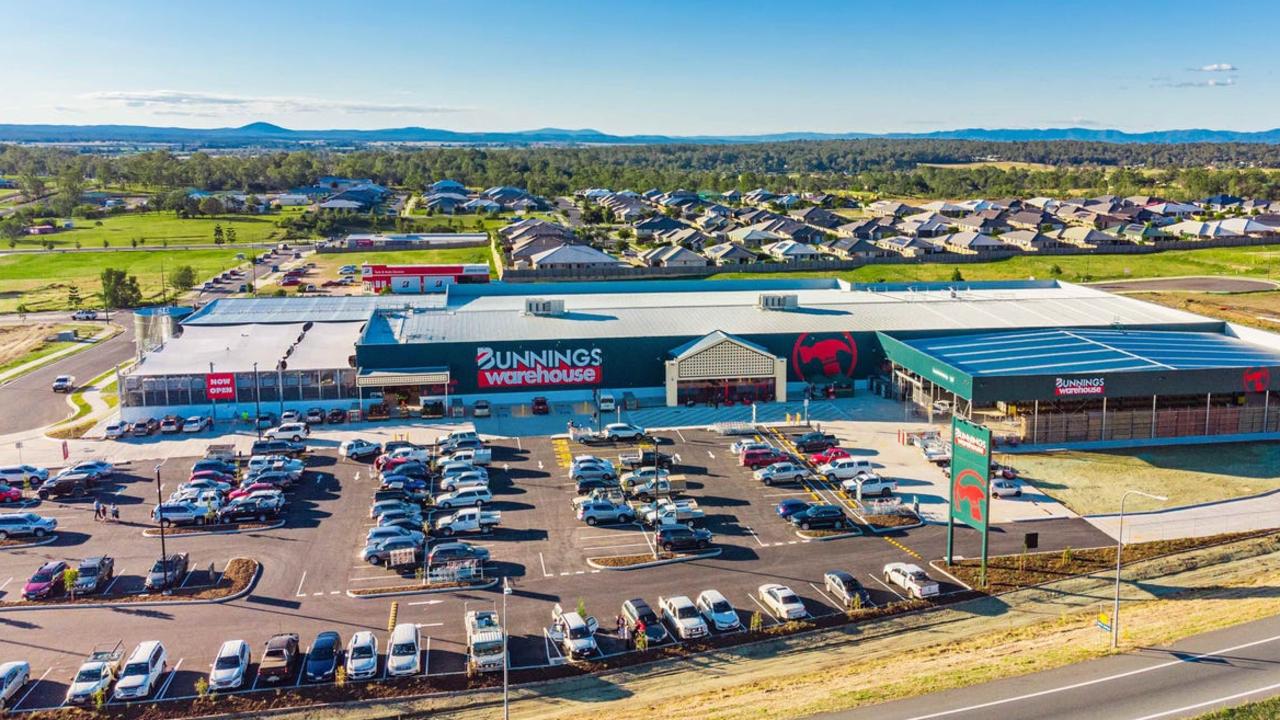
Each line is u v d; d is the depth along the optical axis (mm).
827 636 51062
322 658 46969
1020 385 82188
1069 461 78562
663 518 64125
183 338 103750
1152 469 76562
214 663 46750
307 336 104625
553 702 44594
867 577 57656
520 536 63531
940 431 85750
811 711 42062
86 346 130875
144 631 51000
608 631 51156
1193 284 168625
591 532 64250
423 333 97812
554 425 88750
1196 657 46344
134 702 44375
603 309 107688
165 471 76750
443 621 52156
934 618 53094
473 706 44375
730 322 102500
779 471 73312
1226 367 84188
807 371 99875
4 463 79250
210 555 60594
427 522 65125
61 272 195375
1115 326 101625
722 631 51062
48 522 63875
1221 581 57344
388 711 44000
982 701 42656
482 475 72438
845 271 184750
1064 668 45719
